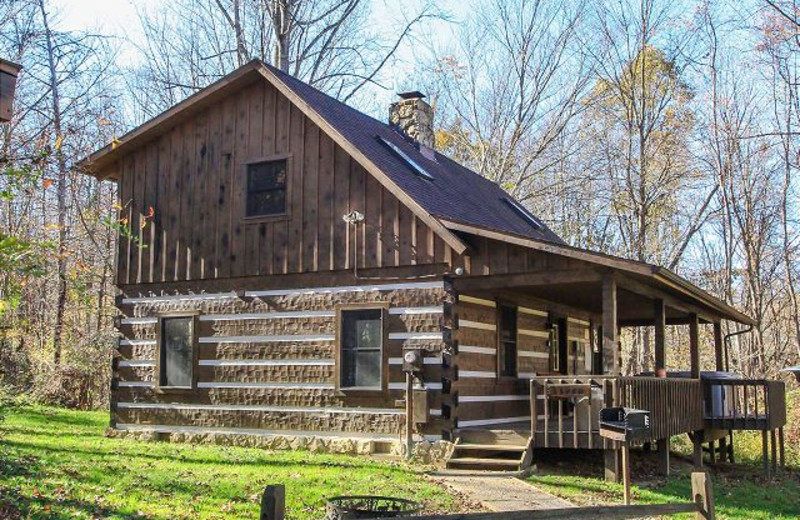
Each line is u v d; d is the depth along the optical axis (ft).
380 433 48.01
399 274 48.75
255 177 53.93
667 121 107.86
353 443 48.55
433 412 46.65
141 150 58.29
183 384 54.80
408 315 48.19
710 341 126.31
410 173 54.90
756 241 104.42
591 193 112.47
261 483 35.63
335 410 49.47
